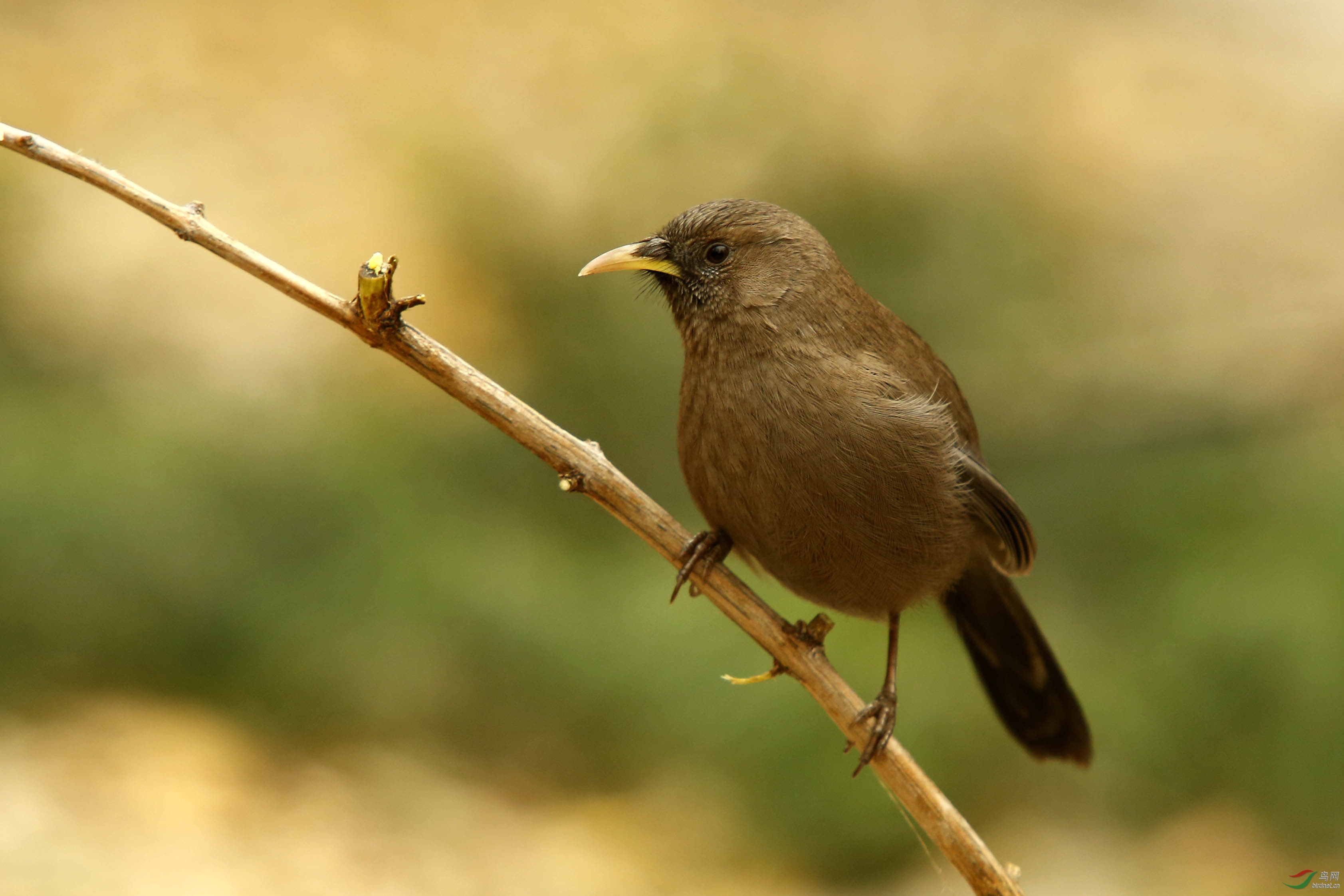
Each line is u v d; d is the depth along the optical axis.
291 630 10.96
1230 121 22.72
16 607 10.60
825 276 7.00
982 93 17.53
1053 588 11.58
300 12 19.94
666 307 12.23
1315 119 23.42
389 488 11.41
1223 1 29.47
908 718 10.60
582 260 12.35
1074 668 10.77
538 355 12.38
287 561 11.11
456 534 11.41
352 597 10.99
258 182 16.25
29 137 4.93
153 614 10.90
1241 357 13.40
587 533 12.38
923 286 12.45
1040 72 21.88
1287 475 11.42
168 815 9.53
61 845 8.84
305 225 15.48
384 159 16.16
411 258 13.69
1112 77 23.28
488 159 12.95
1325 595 10.28
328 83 18.41
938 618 11.14
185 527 10.82
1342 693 10.09
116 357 12.48
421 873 9.84
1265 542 10.88
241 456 11.20
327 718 11.18
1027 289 12.71
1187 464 11.98
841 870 10.85
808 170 12.43
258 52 18.92
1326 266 17.12
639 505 5.93
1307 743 10.17
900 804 5.86
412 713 11.31
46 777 9.57
